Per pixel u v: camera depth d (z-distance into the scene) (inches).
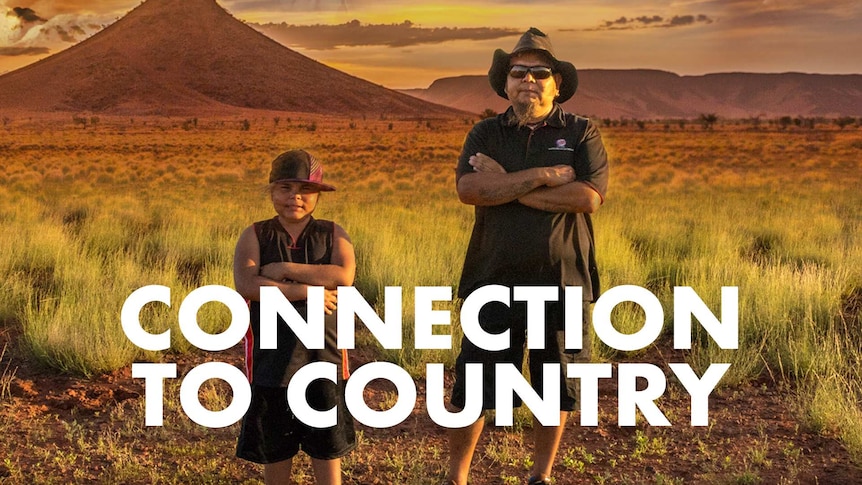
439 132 5059.1
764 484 185.2
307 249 158.2
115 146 3218.5
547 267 172.7
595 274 181.3
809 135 3853.3
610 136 3767.2
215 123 6771.7
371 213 746.8
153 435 213.0
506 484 187.9
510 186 167.9
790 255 499.8
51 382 259.9
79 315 302.2
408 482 185.3
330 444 157.6
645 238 578.2
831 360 265.6
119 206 922.1
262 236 158.2
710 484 185.5
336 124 7022.6
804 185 1467.8
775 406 241.6
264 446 157.5
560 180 168.1
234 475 191.2
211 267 428.5
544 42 172.7
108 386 253.1
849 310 350.0
